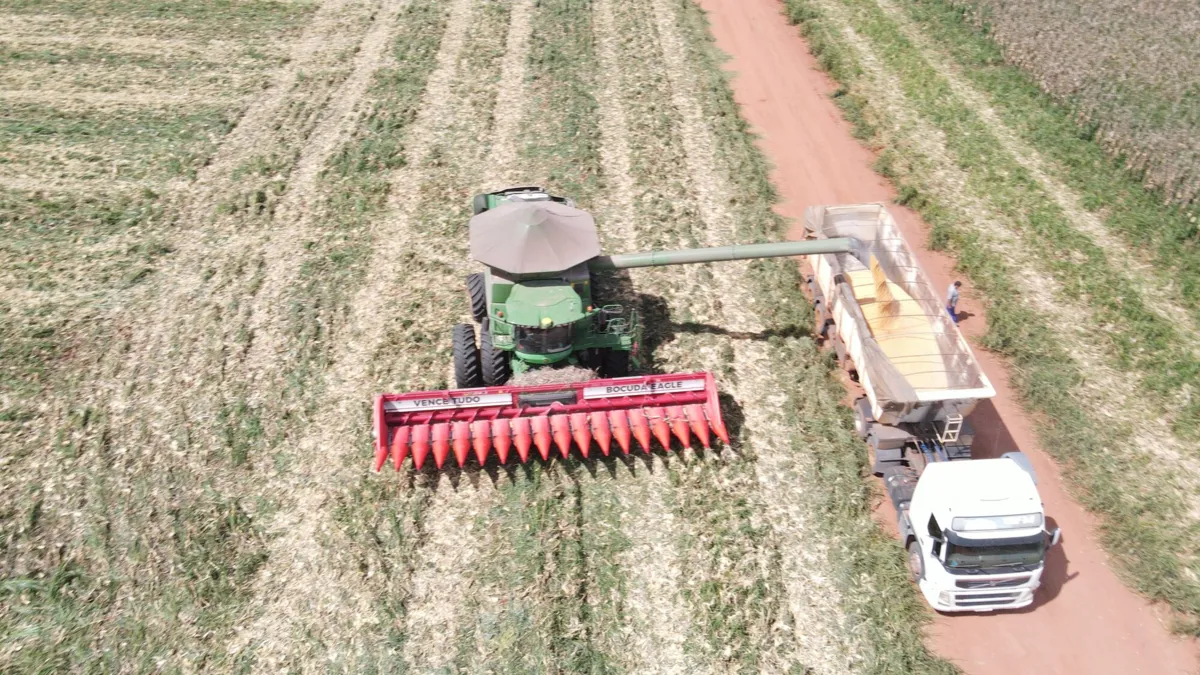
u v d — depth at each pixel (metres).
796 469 16.56
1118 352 19.39
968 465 14.13
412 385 17.94
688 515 15.62
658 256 17.34
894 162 26.27
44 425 16.91
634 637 13.79
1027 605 14.30
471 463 16.39
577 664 13.28
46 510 15.28
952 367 16.45
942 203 24.47
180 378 18.08
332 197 23.97
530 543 14.98
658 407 16.39
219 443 16.66
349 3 35.88
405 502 15.62
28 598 13.92
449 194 24.19
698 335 19.62
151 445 16.56
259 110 28.16
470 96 29.14
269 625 13.73
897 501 15.29
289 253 21.84
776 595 14.38
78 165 24.92
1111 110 27.36
